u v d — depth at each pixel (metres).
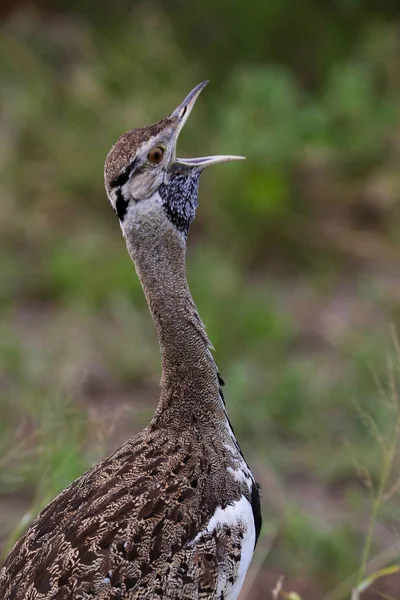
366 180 17.81
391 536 11.36
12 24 19.83
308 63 20.22
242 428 13.35
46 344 14.85
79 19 20.45
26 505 11.41
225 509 7.34
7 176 17.41
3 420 12.52
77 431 10.24
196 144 17.81
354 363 14.19
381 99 19.17
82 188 17.59
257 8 20.30
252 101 17.86
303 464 12.95
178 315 7.82
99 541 6.85
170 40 19.72
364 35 20.20
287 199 17.16
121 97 18.86
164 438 7.71
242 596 10.88
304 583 11.24
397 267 16.78
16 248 16.97
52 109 18.50
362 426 13.19
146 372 14.50
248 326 14.98
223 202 17.12
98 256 16.47
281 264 17.05
